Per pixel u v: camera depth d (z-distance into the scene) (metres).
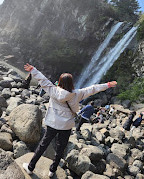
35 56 31.16
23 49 32.97
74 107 2.17
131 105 15.56
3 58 28.59
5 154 1.91
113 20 25.59
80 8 28.59
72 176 3.37
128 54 20.53
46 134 2.25
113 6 31.20
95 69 25.36
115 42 24.19
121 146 5.15
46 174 2.58
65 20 30.28
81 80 27.45
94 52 27.59
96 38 27.16
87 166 3.31
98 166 3.79
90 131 5.65
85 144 4.50
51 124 2.17
